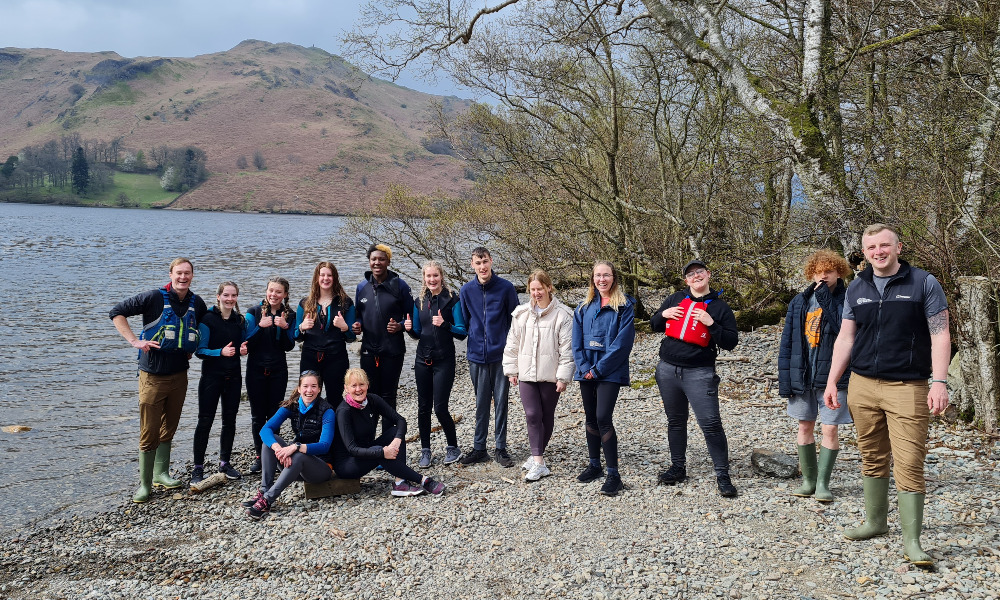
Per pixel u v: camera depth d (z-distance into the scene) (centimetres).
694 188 1278
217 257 4384
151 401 589
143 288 2694
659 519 485
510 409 876
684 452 551
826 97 808
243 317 628
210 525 535
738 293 1163
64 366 1315
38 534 547
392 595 405
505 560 440
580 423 781
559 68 1223
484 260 609
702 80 1177
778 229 1066
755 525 461
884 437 407
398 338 639
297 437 568
